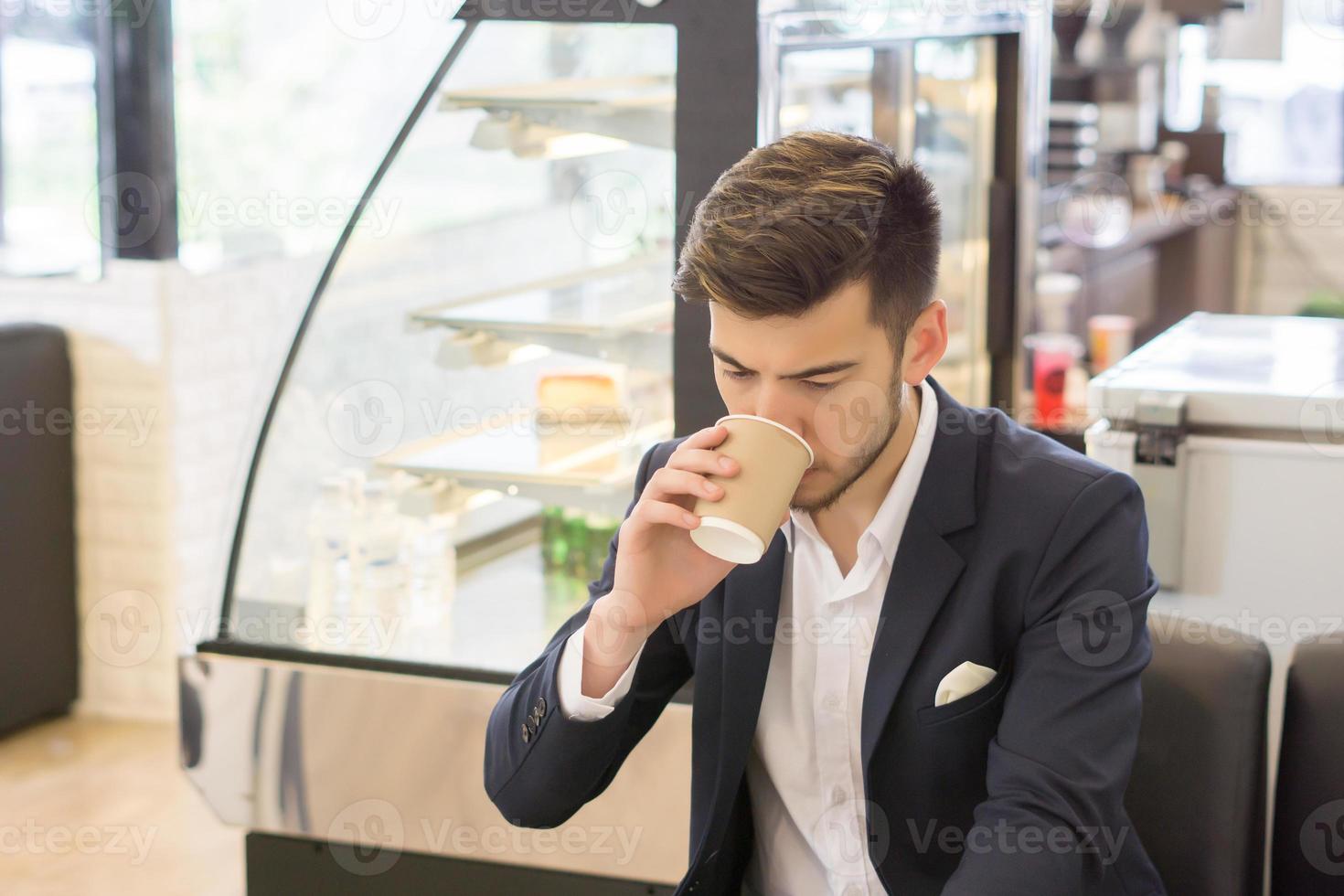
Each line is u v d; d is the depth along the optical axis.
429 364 1.89
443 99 1.79
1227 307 5.30
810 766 1.30
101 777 3.16
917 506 1.24
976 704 1.20
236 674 1.83
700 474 1.07
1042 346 3.34
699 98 1.61
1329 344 2.02
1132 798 1.29
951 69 2.33
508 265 1.83
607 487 1.85
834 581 1.28
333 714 1.79
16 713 3.34
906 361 1.17
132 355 3.38
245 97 3.47
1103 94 4.53
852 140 1.15
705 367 1.68
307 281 1.92
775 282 1.06
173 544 3.43
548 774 1.24
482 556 1.92
